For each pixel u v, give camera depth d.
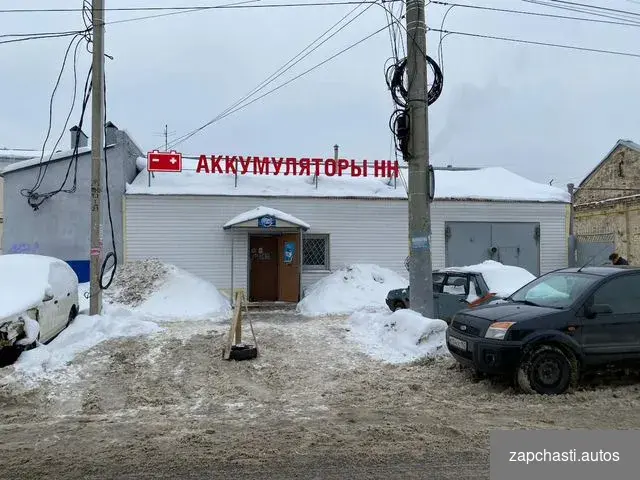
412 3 10.07
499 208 18.22
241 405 6.34
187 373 7.67
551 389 6.62
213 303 14.45
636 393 6.64
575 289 7.18
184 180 17.00
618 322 6.83
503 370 6.61
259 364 8.10
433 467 4.50
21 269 8.99
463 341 7.15
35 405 6.43
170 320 12.91
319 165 17.69
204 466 4.52
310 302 15.02
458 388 6.93
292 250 16.44
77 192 15.97
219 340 9.60
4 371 7.00
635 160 29.28
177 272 15.26
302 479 4.27
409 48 10.10
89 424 5.71
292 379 7.42
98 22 10.95
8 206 16.25
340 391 6.86
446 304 11.02
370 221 17.31
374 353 8.75
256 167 17.34
